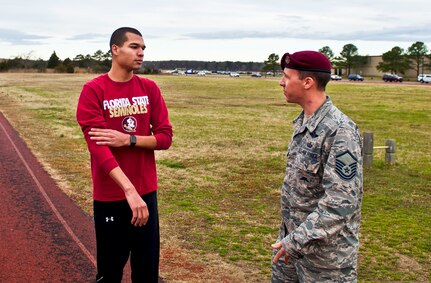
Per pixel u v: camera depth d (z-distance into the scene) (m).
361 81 70.31
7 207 6.83
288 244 2.43
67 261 4.95
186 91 41.62
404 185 9.23
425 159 12.02
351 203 2.35
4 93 33.16
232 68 143.00
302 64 2.52
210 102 30.69
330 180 2.37
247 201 7.86
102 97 2.90
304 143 2.53
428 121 21.17
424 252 5.75
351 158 2.36
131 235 3.06
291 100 2.61
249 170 10.33
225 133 16.20
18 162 10.10
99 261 3.11
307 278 2.50
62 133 14.73
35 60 81.81
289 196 2.61
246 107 27.25
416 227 6.70
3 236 5.62
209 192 8.37
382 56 94.50
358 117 22.53
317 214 2.37
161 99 3.16
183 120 19.94
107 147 2.84
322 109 2.51
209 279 4.71
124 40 2.89
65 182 8.48
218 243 5.77
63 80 53.09
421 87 49.09
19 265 4.81
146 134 3.07
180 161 11.11
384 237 6.25
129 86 2.99
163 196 8.01
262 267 5.07
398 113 24.38
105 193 2.95
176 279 4.68
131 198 2.78
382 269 5.22
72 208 6.89
